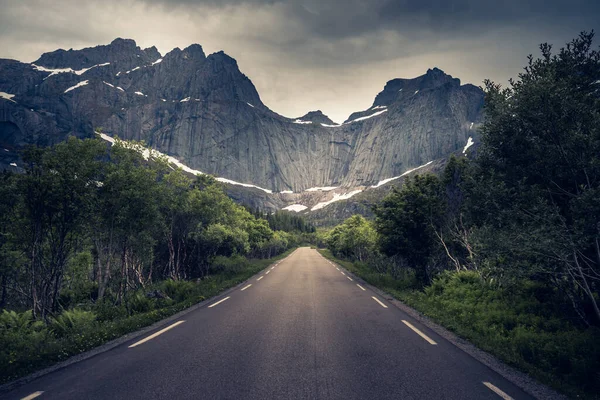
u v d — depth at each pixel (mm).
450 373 5055
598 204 6051
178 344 6715
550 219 6621
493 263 8656
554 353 5992
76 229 14008
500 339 6891
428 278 15938
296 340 6930
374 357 5816
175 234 23344
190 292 14484
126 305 11391
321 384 4609
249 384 4617
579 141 6668
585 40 7781
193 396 4242
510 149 8148
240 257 29484
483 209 8078
